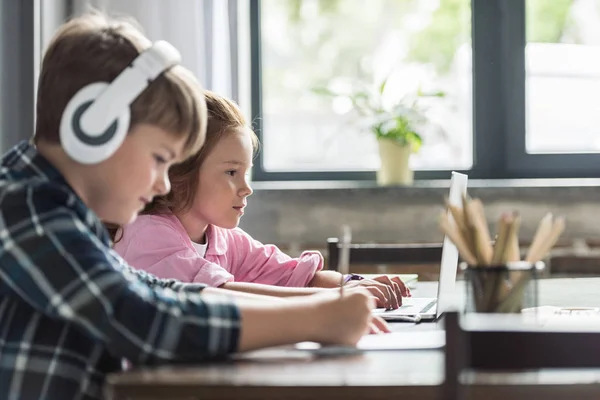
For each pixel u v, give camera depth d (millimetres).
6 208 1045
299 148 3654
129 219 1157
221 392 902
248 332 1069
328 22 3658
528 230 3311
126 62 1116
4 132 2953
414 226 3322
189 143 1189
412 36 3633
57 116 1117
